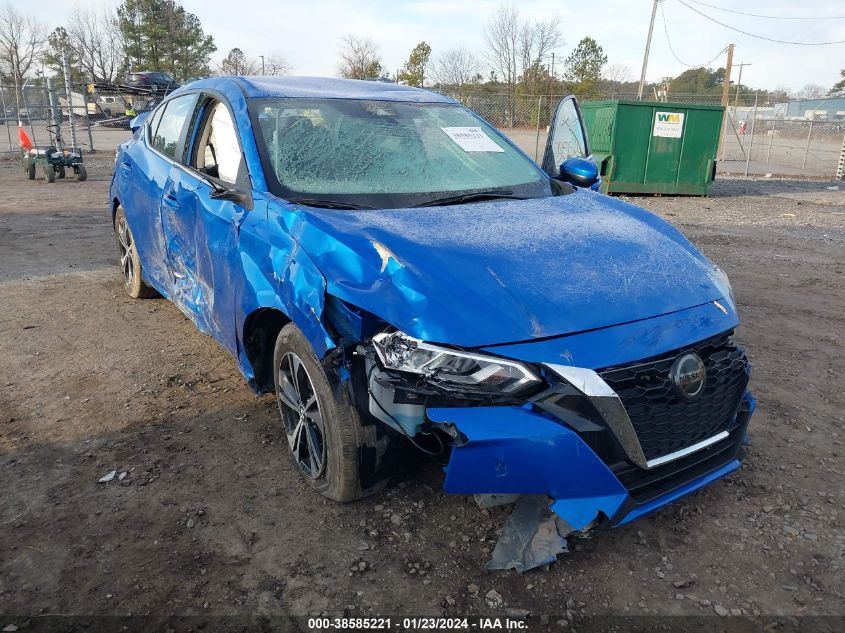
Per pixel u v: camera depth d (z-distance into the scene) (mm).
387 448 2697
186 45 62625
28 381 4141
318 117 3652
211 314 3637
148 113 5488
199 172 3818
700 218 12180
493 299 2406
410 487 3047
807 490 3127
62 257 7402
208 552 2631
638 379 2404
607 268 2705
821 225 11352
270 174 3234
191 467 3217
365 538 2719
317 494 3002
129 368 4352
